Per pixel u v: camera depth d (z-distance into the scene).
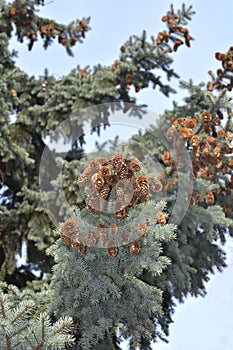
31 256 6.73
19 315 3.74
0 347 3.73
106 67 7.21
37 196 6.39
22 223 6.52
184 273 5.83
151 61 6.99
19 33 7.43
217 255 6.71
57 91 6.85
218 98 5.40
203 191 5.50
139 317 4.66
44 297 4.61
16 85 6.85
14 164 6.74
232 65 6.16
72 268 4.28
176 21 6.89
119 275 4.42
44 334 3.72
